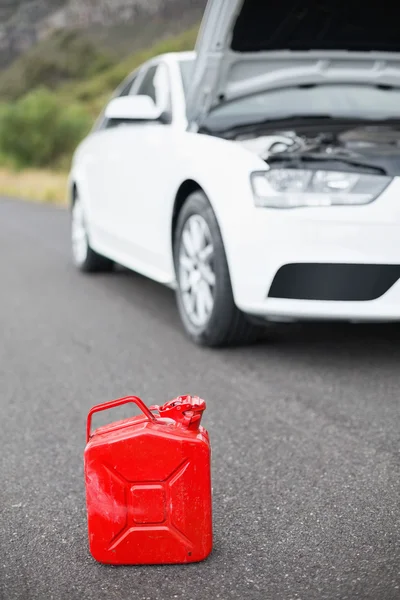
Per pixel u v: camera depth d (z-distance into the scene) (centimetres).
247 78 495
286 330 504
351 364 429
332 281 397
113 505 225
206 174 439
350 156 402
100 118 708
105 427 235
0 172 2562
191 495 225
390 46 488
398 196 392
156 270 532
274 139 440
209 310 454
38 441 334
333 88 535
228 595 212
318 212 394
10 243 981
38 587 220
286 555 233
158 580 221
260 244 404
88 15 16600
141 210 544
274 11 440
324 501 269
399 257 393
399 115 523
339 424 341
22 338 514
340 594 210
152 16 15888
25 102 2697
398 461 301
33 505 273
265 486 282
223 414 358
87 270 739
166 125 513
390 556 230
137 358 455
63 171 2544
